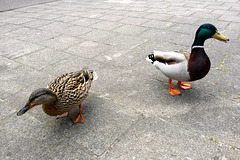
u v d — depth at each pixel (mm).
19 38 1854
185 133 805
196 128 825
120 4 3055
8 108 988
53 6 3145
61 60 1440
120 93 1070
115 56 1467
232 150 723
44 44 1709
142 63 1360
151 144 765
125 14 2477
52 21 2322
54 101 753
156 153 728
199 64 884
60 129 856
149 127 844
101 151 747
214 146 742
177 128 831
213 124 840
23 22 2328
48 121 903
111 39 1758
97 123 880
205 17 2180
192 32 1816
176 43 1622
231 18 2090
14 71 1316
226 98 988
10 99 1052
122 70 1287
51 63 1404
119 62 1384
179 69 916
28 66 1373
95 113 938
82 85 845
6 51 1598
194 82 1129
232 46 1508
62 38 1821
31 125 883
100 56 1477
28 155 743
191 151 728
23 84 1179
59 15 2564
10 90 1126
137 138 794
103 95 1060
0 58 1488
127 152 737
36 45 1694
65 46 1659
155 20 2188
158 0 3186
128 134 814
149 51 1518
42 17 2504
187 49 1507
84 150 754
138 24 2096
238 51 1431
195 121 861
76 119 896
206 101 978
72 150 757
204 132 804
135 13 2498
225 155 706
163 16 2312
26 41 1781
